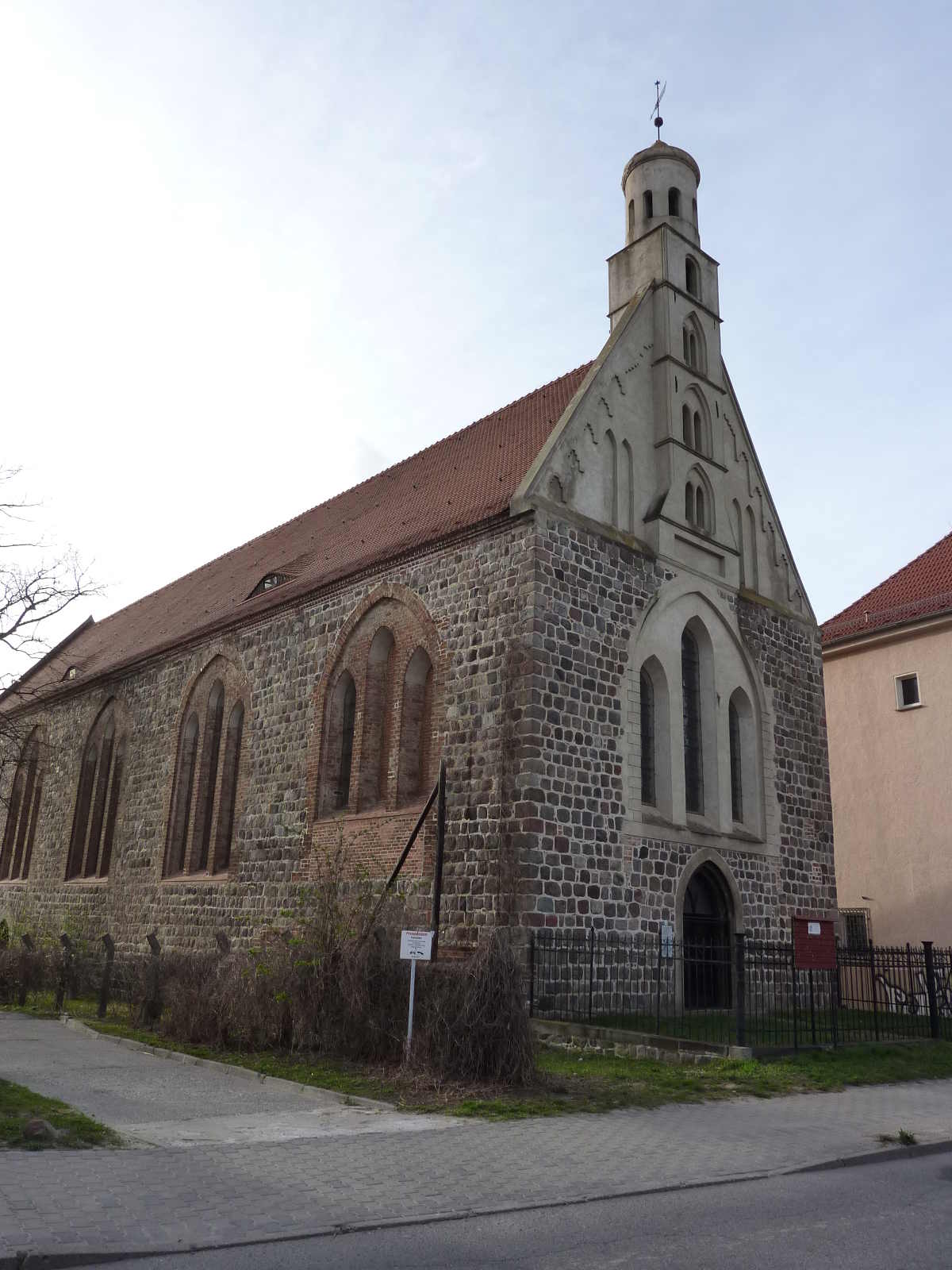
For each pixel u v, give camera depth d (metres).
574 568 21.30
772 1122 12.19
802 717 27.08
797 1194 9.03
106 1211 7.50
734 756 25.23
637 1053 16.62
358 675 24.66
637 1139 10.95
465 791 20.44
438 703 21.78
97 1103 12.19
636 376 24.64
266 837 26.20
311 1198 8.18
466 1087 13.23
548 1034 17.83
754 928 23.66
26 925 36.94
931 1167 10.38
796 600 28.09
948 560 32.47
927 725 30.12
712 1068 15.32
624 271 26.95
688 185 27.70
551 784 19.61
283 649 27.58
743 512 27.25
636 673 22.08
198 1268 6.59
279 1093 13.27
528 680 19.88
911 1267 7.00
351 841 23.06
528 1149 10.23
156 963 20.66
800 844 25.77
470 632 21.45
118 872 32.69
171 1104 12.27
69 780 37.78
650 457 24.39
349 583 25.47
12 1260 6.39
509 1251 7.11
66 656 46.28
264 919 25.41
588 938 19.22
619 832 20.70
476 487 25.08
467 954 19.25
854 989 28.53
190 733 31.52
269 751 27.05
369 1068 14.57
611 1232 7.65
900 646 31.23
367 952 16.00
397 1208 8.02
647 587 22.95
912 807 30.05
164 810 31.28
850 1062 16.36
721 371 27.03
